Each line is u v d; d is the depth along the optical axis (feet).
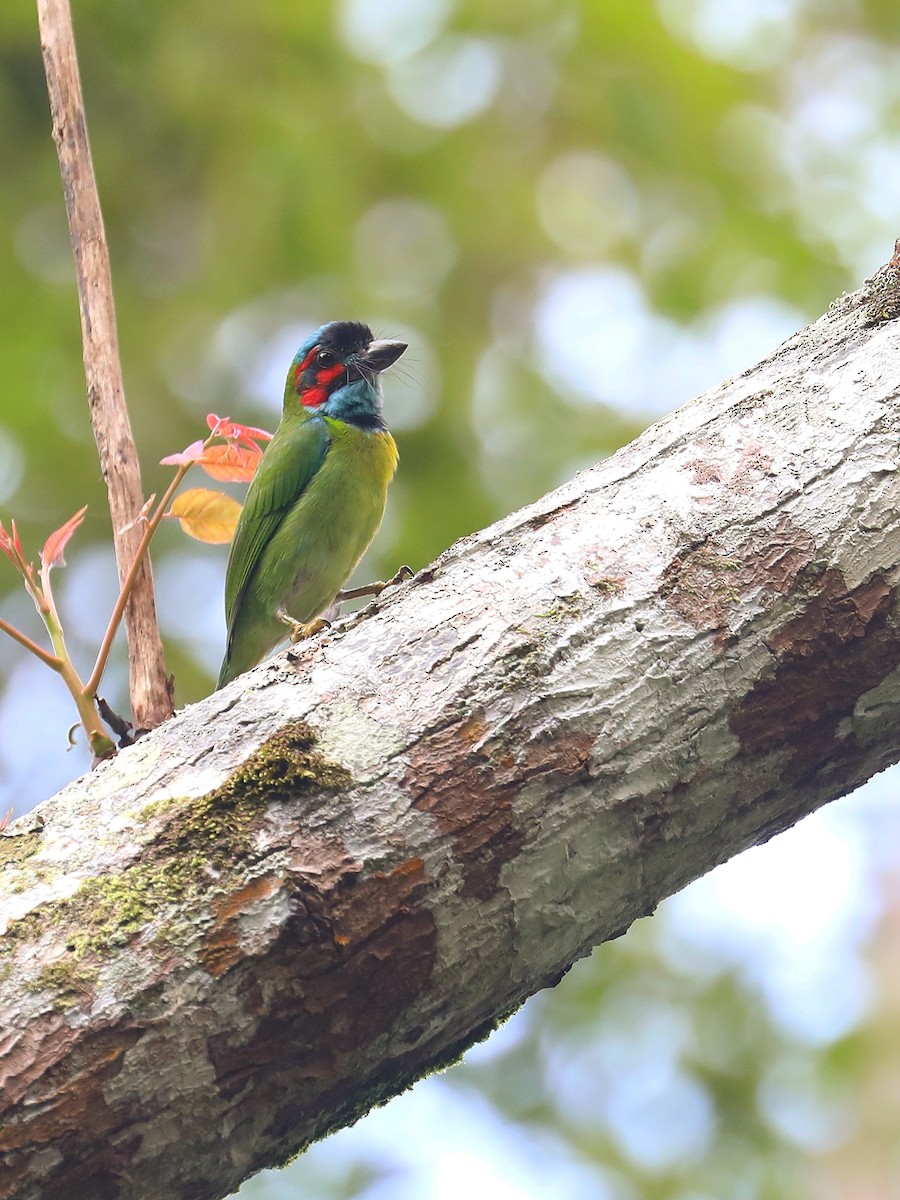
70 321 47.60
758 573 15.98
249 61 49.57
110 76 49.19
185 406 47.75
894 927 46.19
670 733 15.34
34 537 45.91
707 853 16.03
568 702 15.11
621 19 48.62
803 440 16.89
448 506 45.34
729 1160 39.83
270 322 48.70
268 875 13.80
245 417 47.50
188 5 49.44
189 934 13.46
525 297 48.85
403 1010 14.26
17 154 49.34
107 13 48.70
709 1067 41.29
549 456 45.96
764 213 48.29
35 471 46.32
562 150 49.55
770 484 16.56
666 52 48.93
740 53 50.67
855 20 51.47
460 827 14.43
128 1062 13.01
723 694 15.56
